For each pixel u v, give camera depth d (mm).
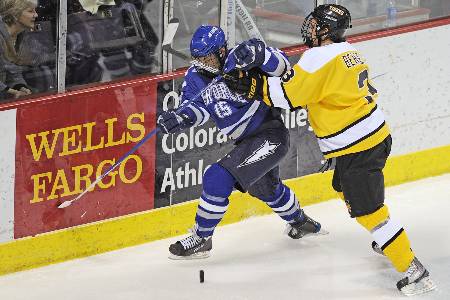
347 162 16047
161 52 18000
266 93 15477
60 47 16891
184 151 18453
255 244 18281
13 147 16750
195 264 17484
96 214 17766
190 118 16656
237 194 19094
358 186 16062
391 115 20719
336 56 15430
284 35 19375
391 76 20562
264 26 19094
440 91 21188
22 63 16750
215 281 16875
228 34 18500
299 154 19750
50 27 16797
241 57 15430
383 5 20375
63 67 17016
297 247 18156
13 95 16812
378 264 17484
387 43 20391
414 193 20578
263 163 16797
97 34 17297
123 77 17781
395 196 20438
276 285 16750
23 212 17047
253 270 17281
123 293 16453
